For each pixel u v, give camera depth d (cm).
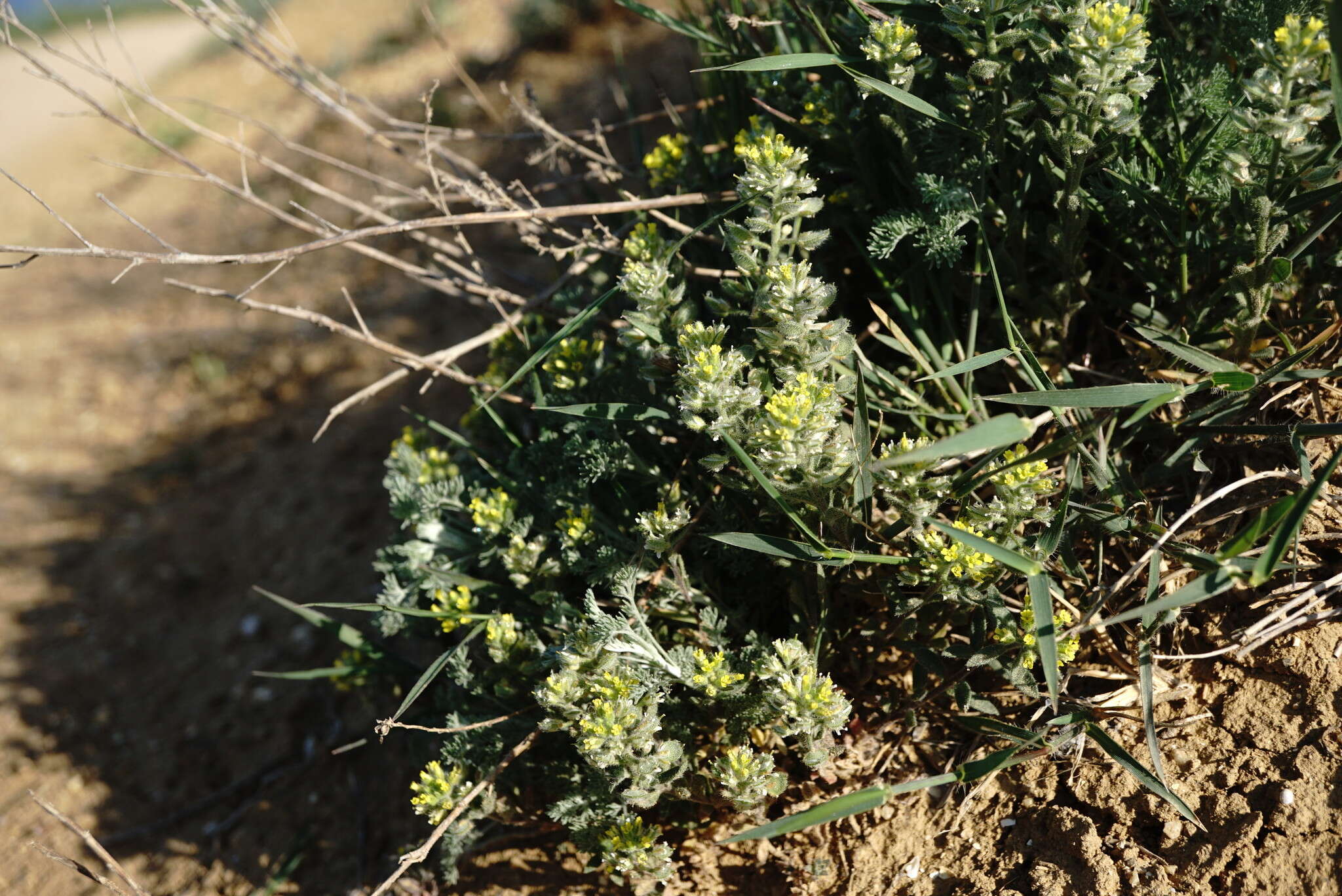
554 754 39
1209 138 36
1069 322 39
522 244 61
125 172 144
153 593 60
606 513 40
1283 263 35
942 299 38
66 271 115
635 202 40
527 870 40
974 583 35
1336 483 36
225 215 111
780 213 36
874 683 38
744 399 35
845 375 38
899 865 36
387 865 44
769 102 41
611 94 79
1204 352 36
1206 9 38
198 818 47
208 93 168
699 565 38
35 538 68
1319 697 35
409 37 132
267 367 79
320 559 58
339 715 49
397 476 41
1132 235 38
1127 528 36
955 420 39
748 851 38
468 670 40
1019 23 36
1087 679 37
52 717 53
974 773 34
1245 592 36
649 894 38
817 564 36
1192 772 35
